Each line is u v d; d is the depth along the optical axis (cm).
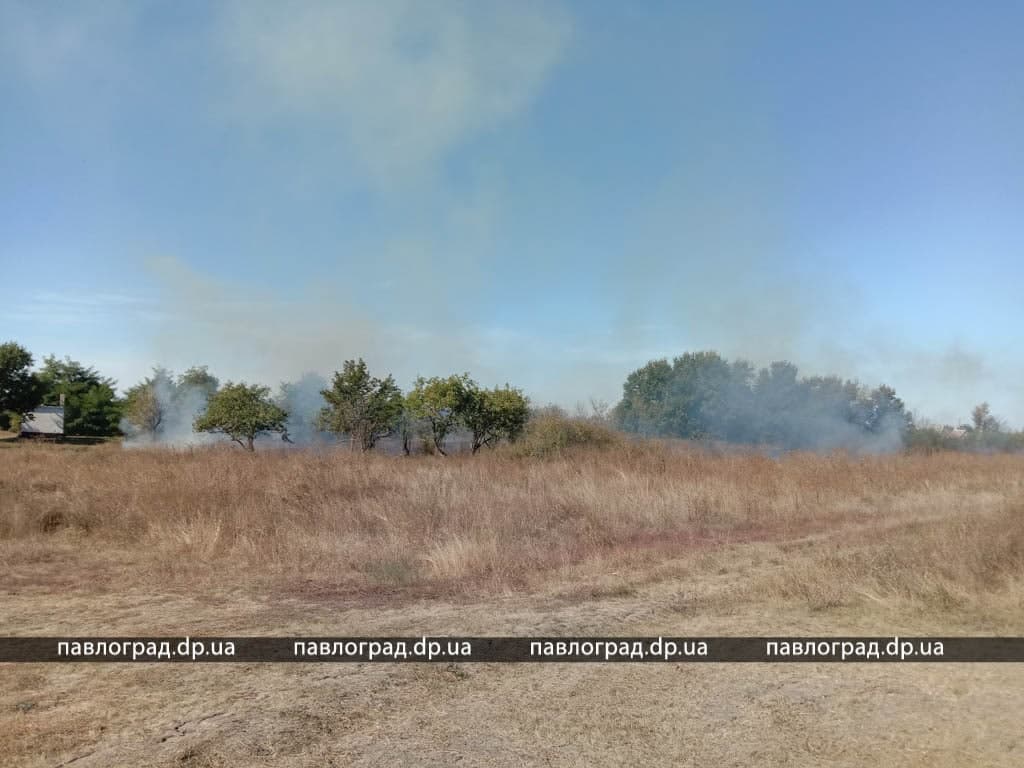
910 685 534
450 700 505
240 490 1234
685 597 786
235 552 964
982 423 3944
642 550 1029
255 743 432
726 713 486
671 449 2248
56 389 5369
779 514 1340
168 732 446
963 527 970
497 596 791
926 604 733
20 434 4756
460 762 414
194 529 1014
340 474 1425
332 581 847
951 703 500
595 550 1014
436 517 1156
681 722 471
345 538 1029
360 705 493
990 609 723
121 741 433
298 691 516
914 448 3206
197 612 720
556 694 517
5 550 980
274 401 2947
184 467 1501
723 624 687
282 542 995
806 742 442
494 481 1475
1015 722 467
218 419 2395
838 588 788
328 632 657
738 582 850
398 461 1812
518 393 2406
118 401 5203
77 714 473
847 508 1423
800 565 890
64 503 1196
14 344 4716
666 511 1268
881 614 714
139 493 1205
